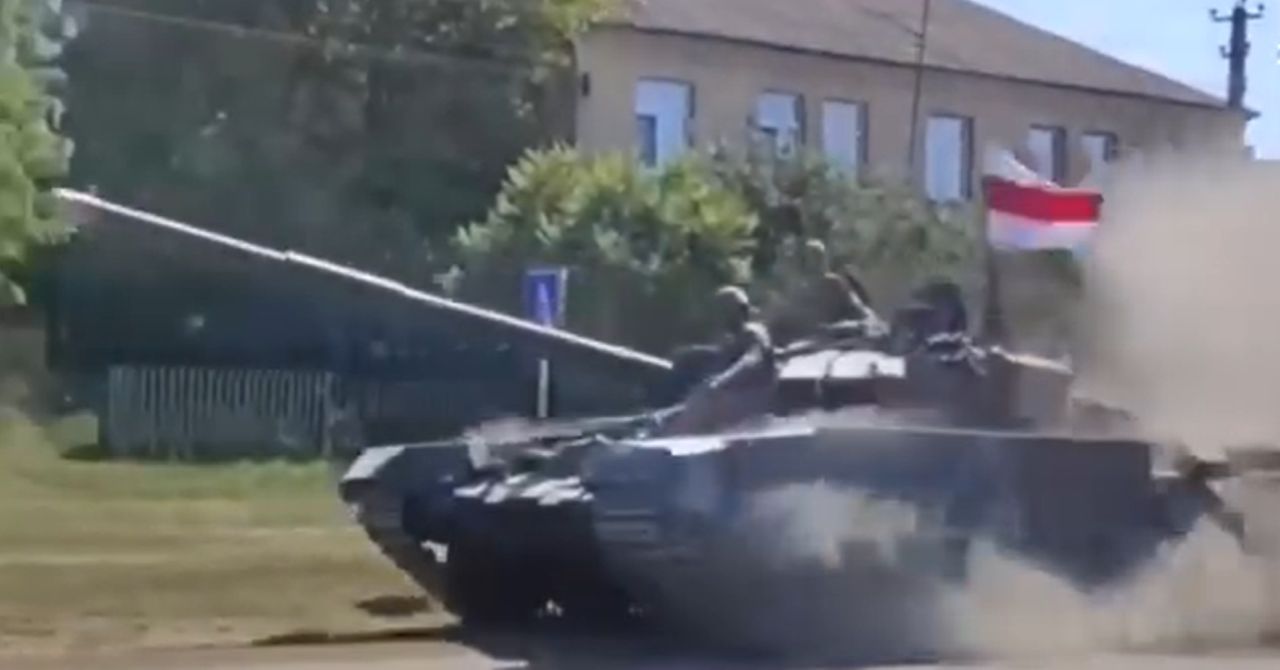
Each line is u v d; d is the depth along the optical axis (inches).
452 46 1440.7
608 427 666.8
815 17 1870.1
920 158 1878.7
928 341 687.1
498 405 1350.9
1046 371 705.0
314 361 1381.6
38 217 971.3
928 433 645.3
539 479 630.5
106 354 1358.3
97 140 1362.0
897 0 2003.0
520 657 596.7
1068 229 818.8
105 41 1360.7
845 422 643.5
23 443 1206.3
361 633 646.5
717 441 600.4
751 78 1754.4
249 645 612.1
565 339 684.1
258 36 1387.8
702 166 1439.5
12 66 974.4
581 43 1633.9
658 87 1690.5
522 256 1317.7
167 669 549.6
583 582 652.1
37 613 643.5
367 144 1418.6
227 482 1077.8
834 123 1817.2
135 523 875.4
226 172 1381.6
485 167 1453.0
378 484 672.4
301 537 841.5
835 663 600.1
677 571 597.0
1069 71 1998.0
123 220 640.4
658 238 1315.2
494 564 662.5
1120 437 714.2
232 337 1375.5
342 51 1402.6
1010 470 665.6
